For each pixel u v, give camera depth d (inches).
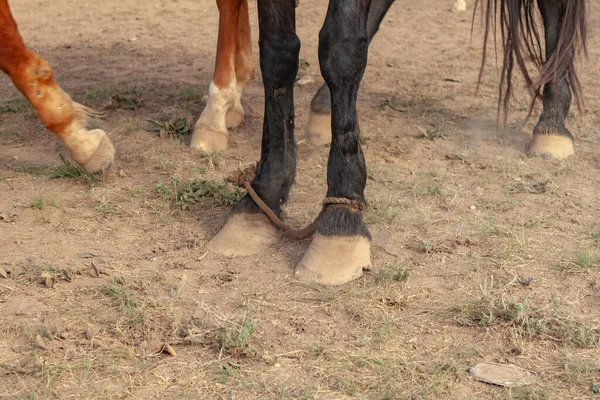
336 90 102.3
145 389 90.6
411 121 147.5
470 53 193.9
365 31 101.9
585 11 118.5
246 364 93.3
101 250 110.6
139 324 98.1
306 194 122.4
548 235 112.4
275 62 106.6
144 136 140.1
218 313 99.3
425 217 116.6
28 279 104.9
